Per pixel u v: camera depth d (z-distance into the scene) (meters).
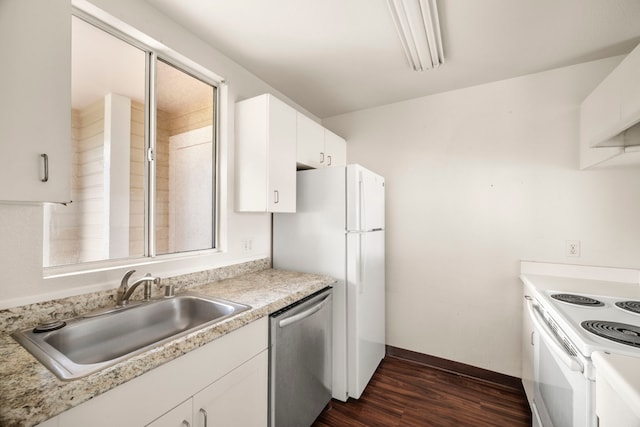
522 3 1.40
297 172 2.16
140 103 1.55
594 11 1.44
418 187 2.50
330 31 1.66
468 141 2.31
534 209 2.07
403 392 2.03
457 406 1.87
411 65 2.00
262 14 1.52
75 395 0.69
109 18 1.31
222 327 1.09
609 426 0.75
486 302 2.22
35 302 1.07
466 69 2.04
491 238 2.21
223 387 1.11
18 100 0.80
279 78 2.20
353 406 1.87
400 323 2.54
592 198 1.90
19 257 1.04
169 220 1.73
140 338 1.29
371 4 1.43
